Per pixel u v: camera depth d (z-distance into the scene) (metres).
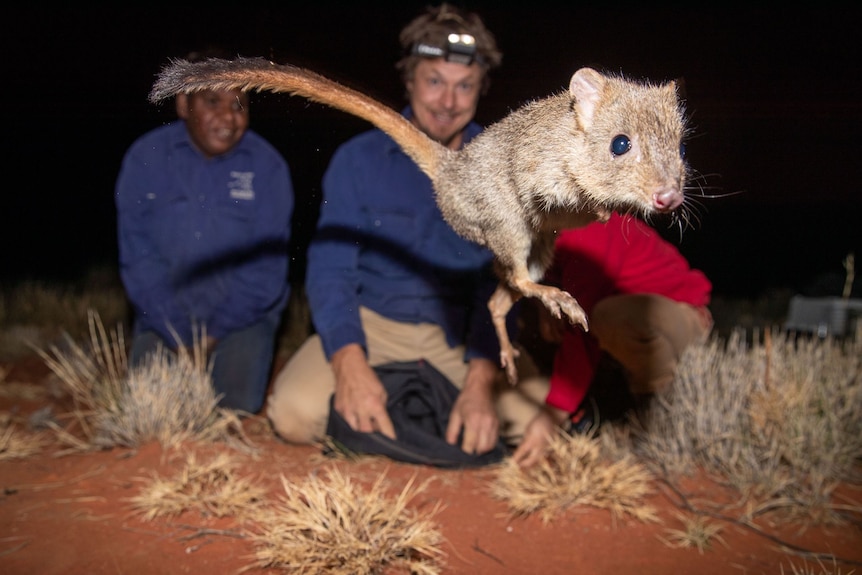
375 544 0.90
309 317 2.19
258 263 1.56
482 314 1.29
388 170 1.34
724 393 1.29
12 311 2.24
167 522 1.01
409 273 1.35
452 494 1.12
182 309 1.55
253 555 0.92
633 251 1.29
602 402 1.46
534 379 1.34
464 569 0.92
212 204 1.55
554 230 0.85
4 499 1.08
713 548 0.99
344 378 1.25
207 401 1.35
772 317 2.37
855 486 1.20
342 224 1.35
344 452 1.23
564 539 1.00
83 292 2.58
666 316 1.26
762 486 1.14
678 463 1.22
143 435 1.26
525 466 1.19
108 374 1.63
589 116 0.73
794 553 0.99
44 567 0.90
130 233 1.55
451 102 1.32
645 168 0.71
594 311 1.24
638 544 1.00
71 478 1.14
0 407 1.54
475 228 0.85
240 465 1.18
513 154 0.78
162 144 1.55
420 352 1.37
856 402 1.31
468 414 1.22
